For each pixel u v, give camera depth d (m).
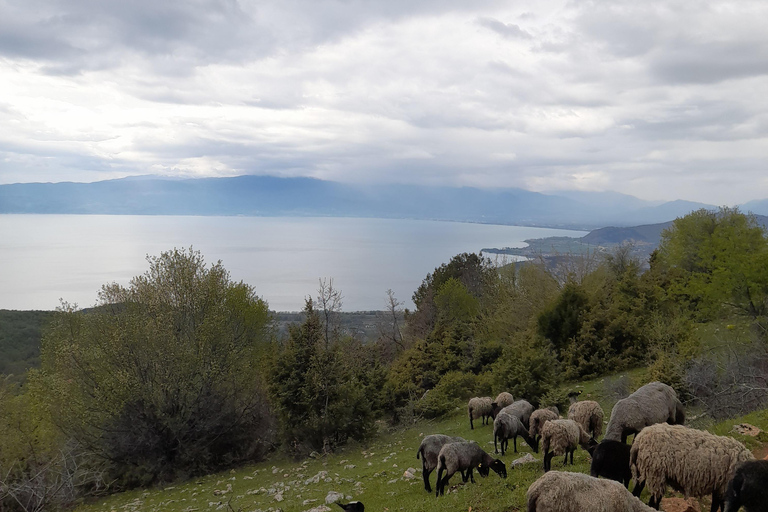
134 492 26.42
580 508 8.52
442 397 35.00
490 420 28.48
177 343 29.11
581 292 41.06
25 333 62.09
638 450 10.09
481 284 71.69
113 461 28.22
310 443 28.36
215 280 33.38
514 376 29.50
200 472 28.38
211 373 29.19
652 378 24.05
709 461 9.25
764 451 13.55
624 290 42.47
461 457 14.12
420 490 15.45
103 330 29.78
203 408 28.95
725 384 21.91
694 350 25.08
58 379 28.58
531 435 17.44
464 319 58.03
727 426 16.20
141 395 27.67
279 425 29.89
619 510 8.53
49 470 26.08
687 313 37.75
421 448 15.43
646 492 11.38
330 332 42.59
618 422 13.77
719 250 36.97
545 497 8.76
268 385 30.09
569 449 13.94
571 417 16.72
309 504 15.92
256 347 38.66
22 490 23.47
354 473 20.70
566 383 36.56
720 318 38.16
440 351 42.94
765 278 33.16
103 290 32.12
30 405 30.19
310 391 28.11
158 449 28.33
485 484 13.57
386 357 60.28
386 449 26.23
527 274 52.97
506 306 51.28
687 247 43.59
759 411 17.78
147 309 31.11
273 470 25.70
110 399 27.23
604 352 37.88
